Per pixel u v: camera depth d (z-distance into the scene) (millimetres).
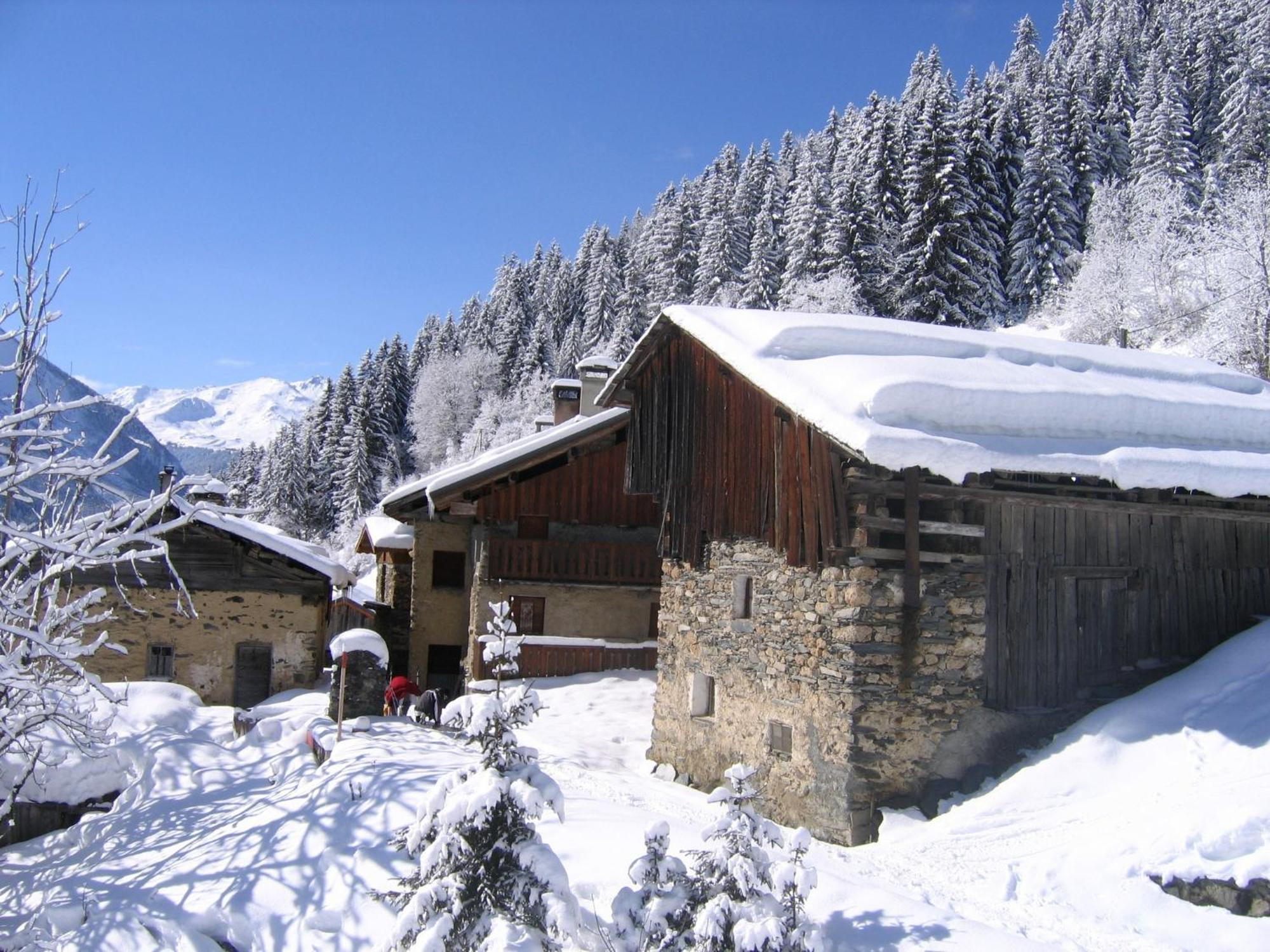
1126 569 12555
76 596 20312
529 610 22938
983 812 10117
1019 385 12016
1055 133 62375
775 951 5801
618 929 6383
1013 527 11875
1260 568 13641
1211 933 7688
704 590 14781
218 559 20969
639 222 99000
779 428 12828
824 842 11195
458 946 6453
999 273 56344
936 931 7016
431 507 22969
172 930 8961
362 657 15484
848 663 11141
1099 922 8062
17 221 9594
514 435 73250
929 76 82375
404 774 11258
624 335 69062
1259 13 69062
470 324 110188
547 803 6742
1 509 9922
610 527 23969
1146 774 10125
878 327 13867
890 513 11469
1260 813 8609
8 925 10008
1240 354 36062
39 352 9672
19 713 11406
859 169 60812
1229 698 10875
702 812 11500
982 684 11508
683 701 15102
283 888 9352
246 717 15359
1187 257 44781
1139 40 80438
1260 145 54844
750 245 66438
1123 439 12086
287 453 79188
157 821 11859
